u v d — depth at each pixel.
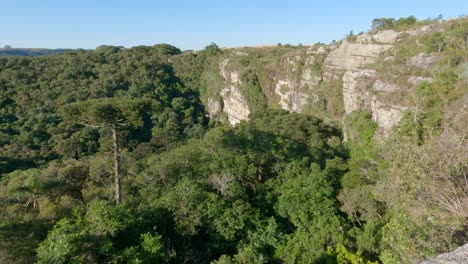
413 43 42.72
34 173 25.03
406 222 9.93
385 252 10.39
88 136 53.56
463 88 25.36
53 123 55.50
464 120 14.26
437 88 26.78
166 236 20.25
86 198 24.34
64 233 14.60
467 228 9.73
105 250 14.50
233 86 82.75
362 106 39.75
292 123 44.53
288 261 16.84
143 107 22.22
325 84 55.19
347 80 45.22
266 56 89.12
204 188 23.50
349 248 17.08
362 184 23.86
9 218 17.95
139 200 22.70
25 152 46.84
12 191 23.00
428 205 10.66
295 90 62.34
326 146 39.31
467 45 35.66
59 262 13.05
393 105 31.92
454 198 10.46
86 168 29.80
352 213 21.41
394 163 12.23
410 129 16.56
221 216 20.28
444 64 32.59
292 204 21.58
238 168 26.58
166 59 105.69
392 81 35.00
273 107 69.56
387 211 18.95
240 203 21.34
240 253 16.86
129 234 16.83
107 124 21.86
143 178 25.38
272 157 30.55
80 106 21.14
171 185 24.14
